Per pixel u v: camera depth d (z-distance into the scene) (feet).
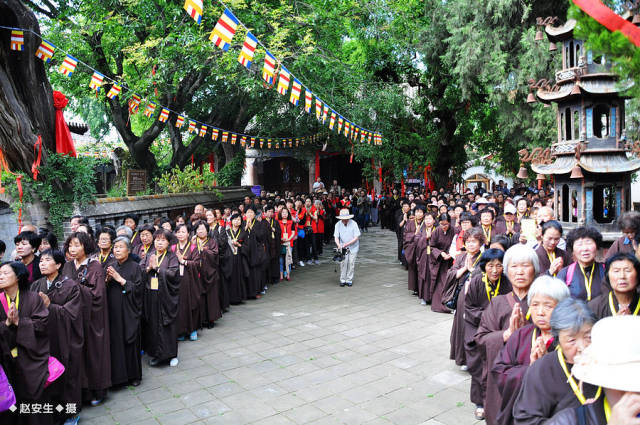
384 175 78.18
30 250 19.54
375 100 53.21
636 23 9.81
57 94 34.35
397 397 16.96
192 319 23.97
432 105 68.23
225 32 20.16
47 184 32.58
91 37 47.29
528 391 8.28
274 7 45.09
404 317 27.50
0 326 13.58
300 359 21.03
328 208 62.08
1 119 30.91
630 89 8.74
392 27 54.95
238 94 51.57
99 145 68.23
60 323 15.33
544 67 38.11
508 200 26.94
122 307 18.17
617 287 11.70
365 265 45.52
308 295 33.68
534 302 10.14
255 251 32.27
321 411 15.99
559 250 18.35
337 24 50.06
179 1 42.19
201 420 15.60
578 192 21.45
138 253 24.06
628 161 20.79
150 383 18.83
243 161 78.13
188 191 51.24
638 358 5.82
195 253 24.79
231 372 19.71
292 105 61.87
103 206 35.12
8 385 12.69
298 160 93.35
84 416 16.15
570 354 7.95
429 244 29.40
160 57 40.57
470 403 16.40
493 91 42.73
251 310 29.89
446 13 51.52
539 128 39.27
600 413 6.33
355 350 22.02
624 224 16.78
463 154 73.26
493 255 15.02
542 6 41.24
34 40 32.19
